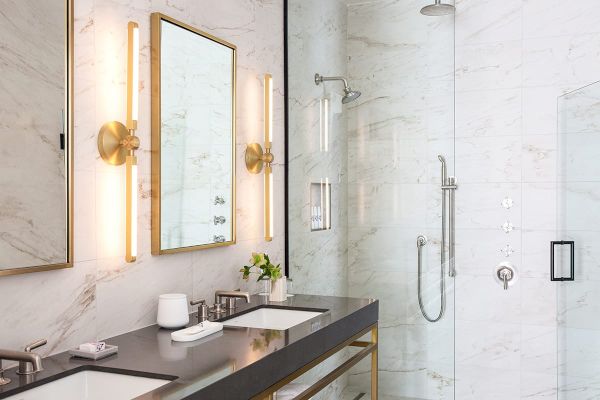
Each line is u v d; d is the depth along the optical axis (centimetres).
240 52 311
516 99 400
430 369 357
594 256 307
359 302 294
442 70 353
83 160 211
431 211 356
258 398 189
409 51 358
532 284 397
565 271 374
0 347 180
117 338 220
